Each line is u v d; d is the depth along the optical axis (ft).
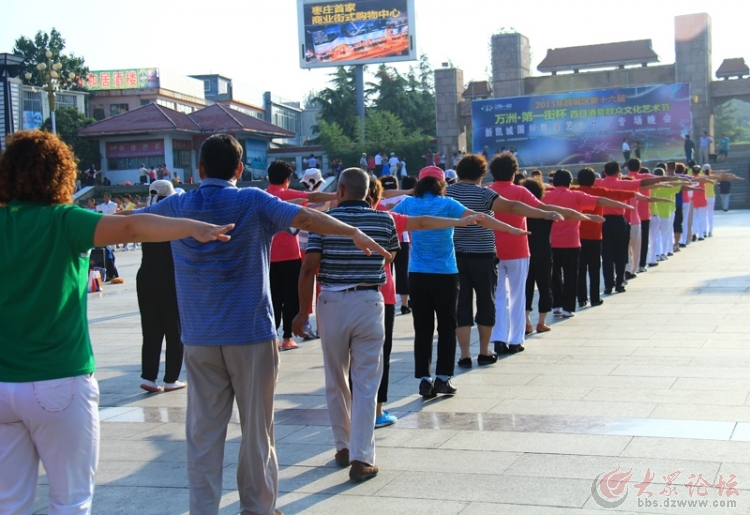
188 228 10.25
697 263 47.88
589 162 126.31
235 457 17.02
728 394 19.21
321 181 31.40
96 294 52.49
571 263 32.14
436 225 17.47
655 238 47.78
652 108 123.34
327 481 15.14
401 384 22.75
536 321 32.07
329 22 142.92
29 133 10.59
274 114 222.48
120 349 31.40
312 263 15.57
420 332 20.88
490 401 20.07
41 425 9.89
